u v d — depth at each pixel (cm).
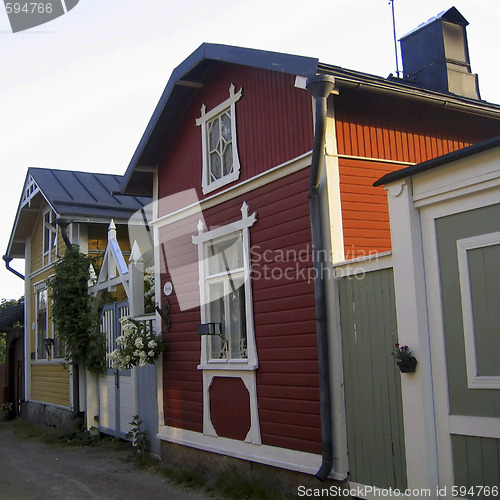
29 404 1683
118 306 1119
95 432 1196
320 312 612
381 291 561
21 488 828
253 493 680
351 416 586
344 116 655
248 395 729
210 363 805
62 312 1236
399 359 516
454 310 494
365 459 568
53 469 953
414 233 523
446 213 504
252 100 752
